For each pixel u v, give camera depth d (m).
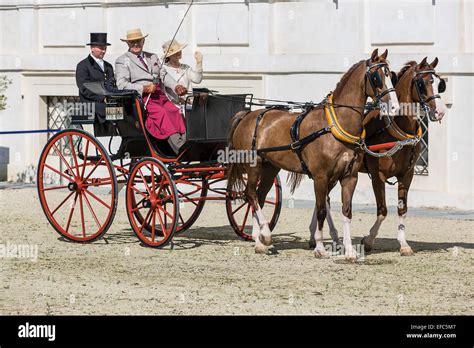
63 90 22.34
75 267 12.71
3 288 11.44
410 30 19.11
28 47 22.58
